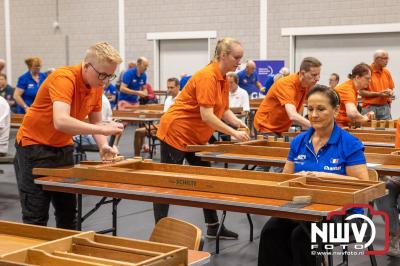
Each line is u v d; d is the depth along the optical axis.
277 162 4.32
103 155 3.77
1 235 2.33
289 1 13.31
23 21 16.31
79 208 3.63
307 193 2.82
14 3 16.38
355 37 12.82
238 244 4.87
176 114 4.52
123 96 10.87
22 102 9.31
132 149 10.80
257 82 12.02
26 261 1.89
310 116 3.24
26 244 2.20
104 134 3.39
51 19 15.97
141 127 10.49
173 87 9.05
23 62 16.42
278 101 5.31
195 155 4.56
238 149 4.61
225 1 14.01
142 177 3.31
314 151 3.29
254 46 13.79
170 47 14.90
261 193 2.95
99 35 15.53
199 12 14.34
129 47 15.24
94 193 3.30
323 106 3.20
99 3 15.45
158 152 10.16
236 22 13.95
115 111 9.02
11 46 16.52
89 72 3.38
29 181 3.59
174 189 3.20
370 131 5.86
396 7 12.24
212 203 2.93
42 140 3.56
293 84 5.14
